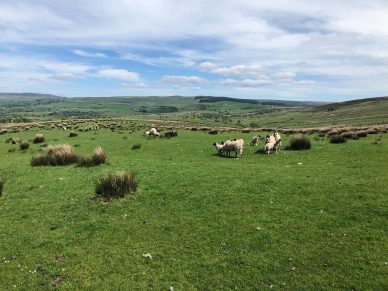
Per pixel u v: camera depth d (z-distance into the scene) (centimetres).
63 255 1095
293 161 2511
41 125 8762
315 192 1614
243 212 1401
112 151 3428
